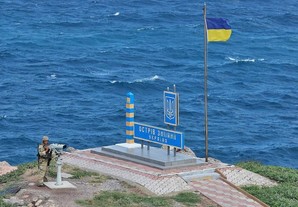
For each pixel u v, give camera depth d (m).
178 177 43.84
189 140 95.19
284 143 96.81
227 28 47.31
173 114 46.84
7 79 133.50
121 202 39.66
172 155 46.94
